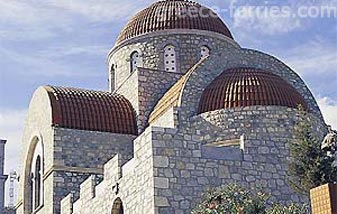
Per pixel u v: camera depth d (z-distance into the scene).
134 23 62.16
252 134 43.19
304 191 34.44
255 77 46.81
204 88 47.31
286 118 44.34
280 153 38.75
